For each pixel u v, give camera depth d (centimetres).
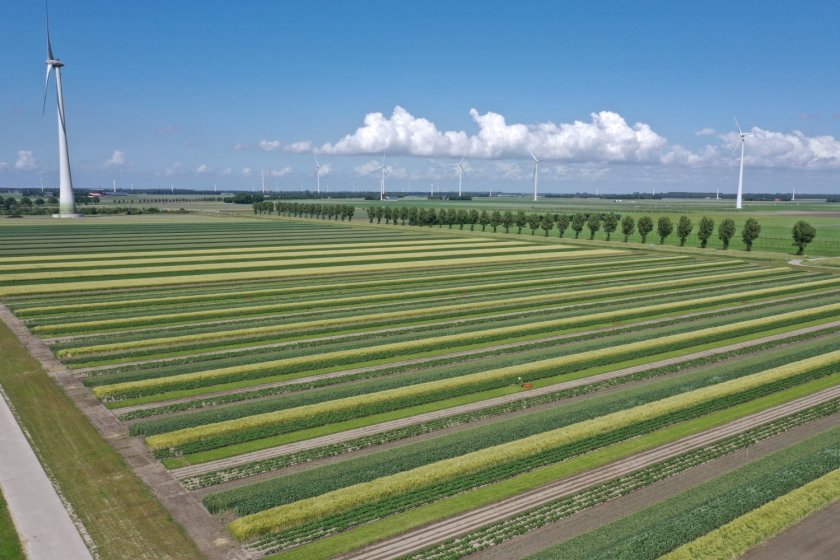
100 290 7594
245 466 3070
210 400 3931
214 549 2392
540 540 2469
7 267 8862
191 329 5722
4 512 2573
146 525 2528
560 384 4362
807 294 7956
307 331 5794
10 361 4669
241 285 8131
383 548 2422
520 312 6719
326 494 2714
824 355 4841
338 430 3534
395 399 3897
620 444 3334
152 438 3247
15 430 3406
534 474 2997
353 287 8088
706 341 5503
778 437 3478
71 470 2977
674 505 2678
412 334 5625
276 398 3938
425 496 2766
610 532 2470
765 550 2395
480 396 4097
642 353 5069
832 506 2702
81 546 2355
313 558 2347
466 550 2388
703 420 3681
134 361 4784
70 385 4175
